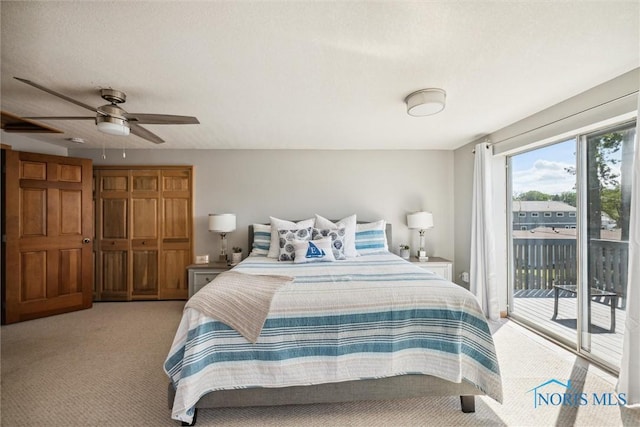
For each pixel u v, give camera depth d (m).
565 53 1.73
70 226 3.71
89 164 3.89
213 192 4.23
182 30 1.50
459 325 1.78
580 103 2.32
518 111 2.73
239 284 2.05
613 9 1.35
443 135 3.55
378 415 1.77
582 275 2.52
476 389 1.77
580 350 2.52
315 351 1.72
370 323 1.76
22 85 2.11
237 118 2.91
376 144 4.02
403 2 1.31
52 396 1.94
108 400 1.90
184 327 1.70
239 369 1.67
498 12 1.38
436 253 4.35
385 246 3.73
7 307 3.27
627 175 2.16
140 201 4.19
